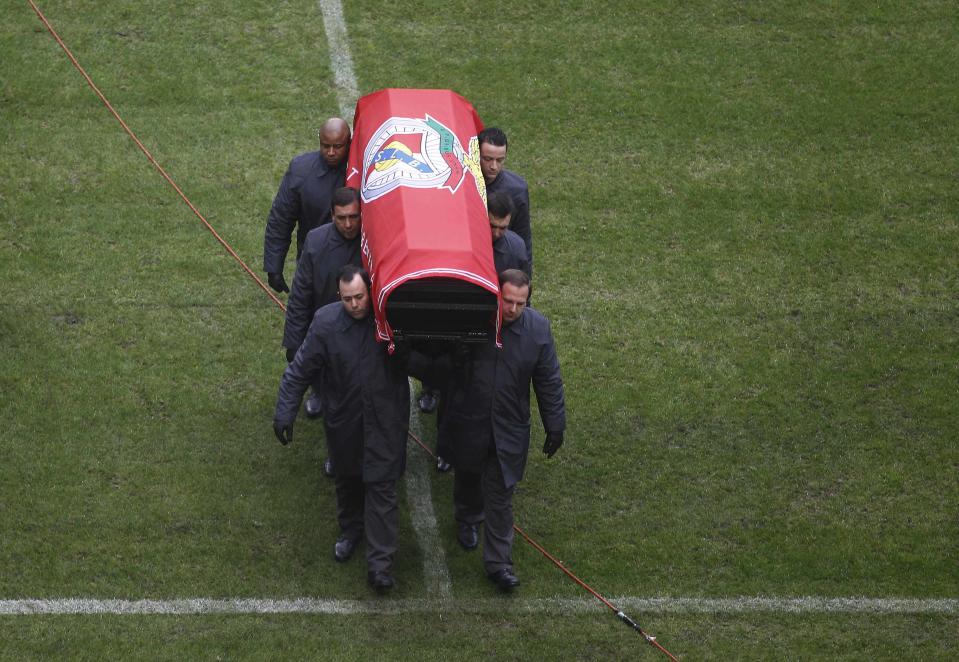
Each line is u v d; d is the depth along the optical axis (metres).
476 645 25.58
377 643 25.41
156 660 24.61
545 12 43.50
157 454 28.95
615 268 35.00
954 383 32.28
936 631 26.47
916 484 29.67
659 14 43.81
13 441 28.81
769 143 39.41
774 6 44.41
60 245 34.06
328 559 27.17
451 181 26.22
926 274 35.41
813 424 31.06
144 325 32.12
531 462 29.94
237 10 42.38
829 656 25.83
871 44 43.22
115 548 26.77
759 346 33.03
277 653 24.97
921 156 39.28
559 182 37.56
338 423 25.38
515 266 27.33
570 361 32.31
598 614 26.50
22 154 36.69
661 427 30.83
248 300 33.22
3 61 39.56
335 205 26.31
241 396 30.64
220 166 37.00
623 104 40.41
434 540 27.98
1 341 31.22
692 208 37.09
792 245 36.09
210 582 26.33
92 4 41.94
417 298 23.91
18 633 24.88
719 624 26.42
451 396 25.38
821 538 28.33
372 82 40.28
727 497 29.23
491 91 40.41
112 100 38.78
